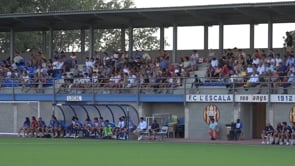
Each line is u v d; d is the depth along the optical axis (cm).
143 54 6488
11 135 5944
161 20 6044
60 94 5941
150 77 5756
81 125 5531
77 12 5922
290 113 5081
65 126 5603
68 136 5569
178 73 5753
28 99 6081
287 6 5175
